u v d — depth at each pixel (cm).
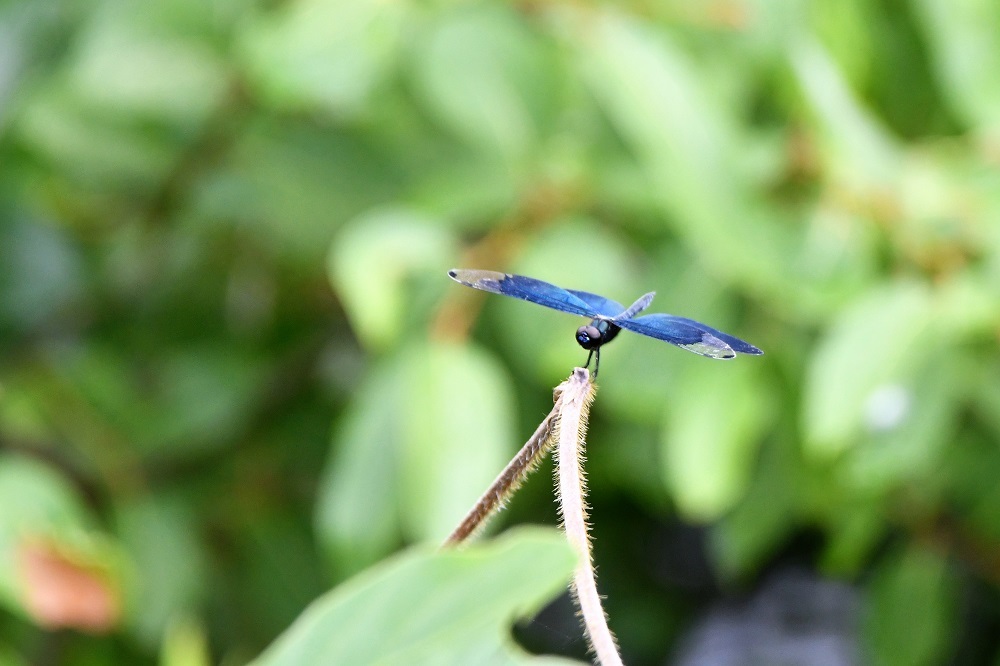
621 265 145
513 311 144
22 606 126
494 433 130
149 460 171
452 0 151
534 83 150
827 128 138
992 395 141
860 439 136
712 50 153
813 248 136
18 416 161
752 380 142
